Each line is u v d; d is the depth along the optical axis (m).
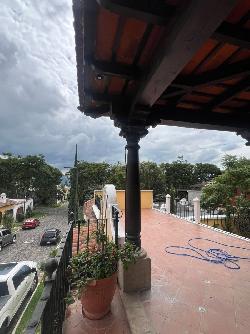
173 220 9.81
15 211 34.91
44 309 1.53
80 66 2.58
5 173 45.22
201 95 3.50
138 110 3.25
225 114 4.18
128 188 3.69
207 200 13.55
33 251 19.45
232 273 4.39
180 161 53.47
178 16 1.60
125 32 1.99
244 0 1.64
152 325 2.84
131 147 3.65
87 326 2.93
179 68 2.12
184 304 3.30
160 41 2.02
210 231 7.83
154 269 4.55
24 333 1.28
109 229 5.57
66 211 47.56
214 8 1.41
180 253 5.52
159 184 37.91
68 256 3.33
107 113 3.76
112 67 2.50
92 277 2.89
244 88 3.06
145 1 1.61
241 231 10.33
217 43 2.15
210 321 2.93
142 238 6.91
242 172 13.11
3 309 7.22
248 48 2.02
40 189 48.91
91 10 1.68
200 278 4.16
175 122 3.98
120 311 3.23
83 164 44.47
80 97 3.43
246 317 3.01
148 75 2.43
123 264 3.26
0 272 8.75
